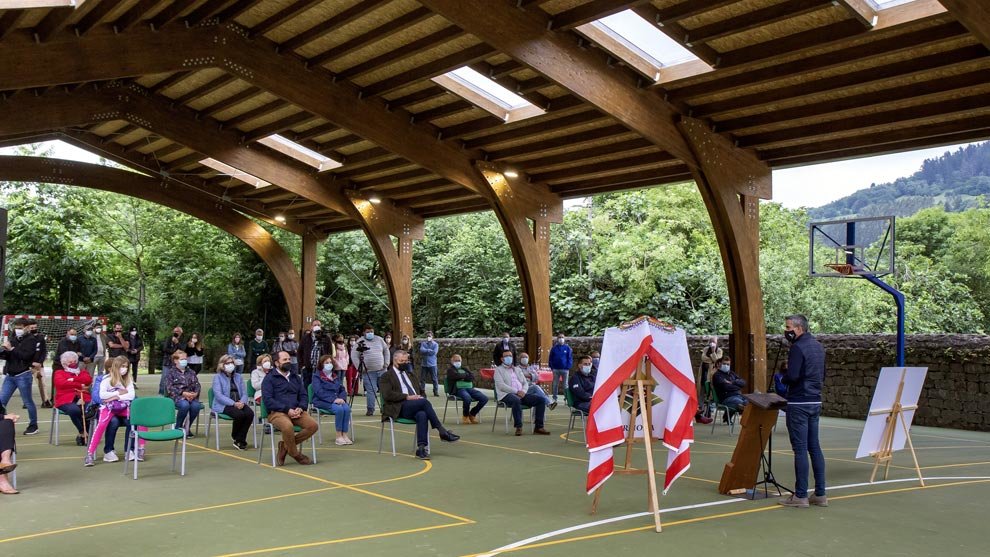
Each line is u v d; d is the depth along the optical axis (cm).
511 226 1844
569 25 1146
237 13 1267
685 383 695
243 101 1641
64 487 792
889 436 829
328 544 564
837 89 1214
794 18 1070
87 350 1586
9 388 1207
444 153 1702
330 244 3425
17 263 2702
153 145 2072
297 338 2623
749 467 771
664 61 1294
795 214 3303
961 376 1417
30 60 1127
